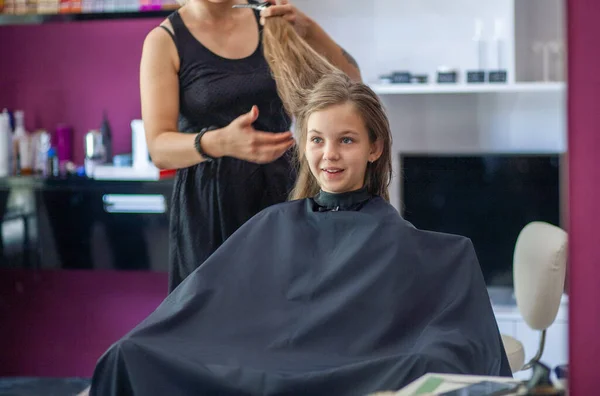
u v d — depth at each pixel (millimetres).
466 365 1482
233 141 2141
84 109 3660
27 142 3473
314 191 1869
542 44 3361
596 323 1383
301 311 1608
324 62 2236
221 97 2277
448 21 3475
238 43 2291
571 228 1382
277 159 2285
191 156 2189
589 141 1355
